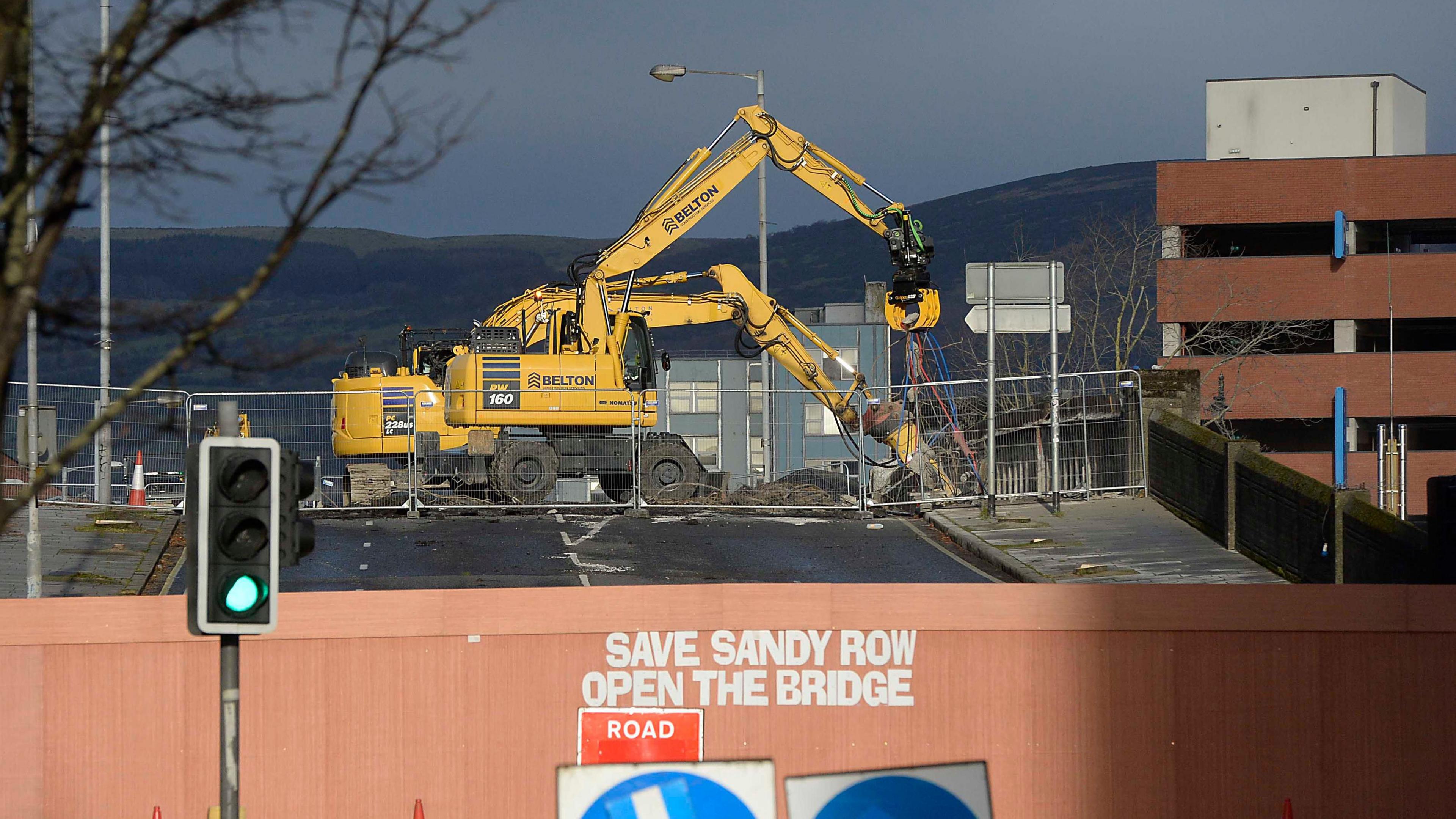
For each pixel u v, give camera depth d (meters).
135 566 48.62
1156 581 46.38
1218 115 162.75
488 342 71.25
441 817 28.03
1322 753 27.86
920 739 28.23
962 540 55.12
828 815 28.16
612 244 75.44
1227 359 132.25
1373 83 160.88
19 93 17.52
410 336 82.56
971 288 58.78
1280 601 27.95
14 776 27.28
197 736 27.75
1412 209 147.62
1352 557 44.03
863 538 57.41
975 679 28.23
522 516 63.59
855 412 72.62
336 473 75.62
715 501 66.75
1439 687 27.80
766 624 28.33
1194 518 55.75
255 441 21.31
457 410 68.81
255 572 21.17
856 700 28.28
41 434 53.16
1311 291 147.88
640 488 66.00
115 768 27.52
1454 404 144.62
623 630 28.33
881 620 28.34
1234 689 27.97
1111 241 181.12
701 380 169.12
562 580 47.44
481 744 28.12
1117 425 62.59
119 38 17.17
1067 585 28.81
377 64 17.86
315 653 27.97
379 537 57.03
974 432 67.88
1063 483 63.00
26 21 17.05
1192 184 150.50
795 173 73.06
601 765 28.11
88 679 27.58
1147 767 28.02
